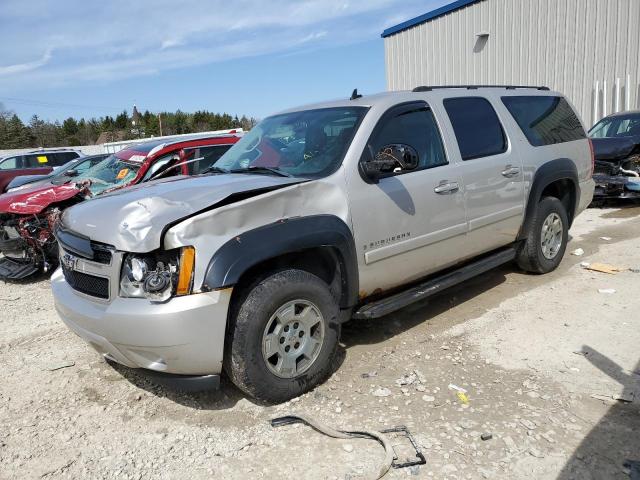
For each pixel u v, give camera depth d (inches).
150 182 175.6
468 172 188.9
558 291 215.8
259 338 134.0
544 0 580.1
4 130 3102.9
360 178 158.1
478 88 213.0
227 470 118.0
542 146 225.0
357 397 144.2
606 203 404.8
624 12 517.0
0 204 280.1
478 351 167.3
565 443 120.0
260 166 173.2
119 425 138.6
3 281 289.0
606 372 149.3
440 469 113.7
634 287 213.9
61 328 210.5
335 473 114.3
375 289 166.4
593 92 551.5
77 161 445.1
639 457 113.9
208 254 126.9
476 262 205.5
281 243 135.5
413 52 738.8
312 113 186.4
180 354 126.0
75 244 140.5
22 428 139.3
